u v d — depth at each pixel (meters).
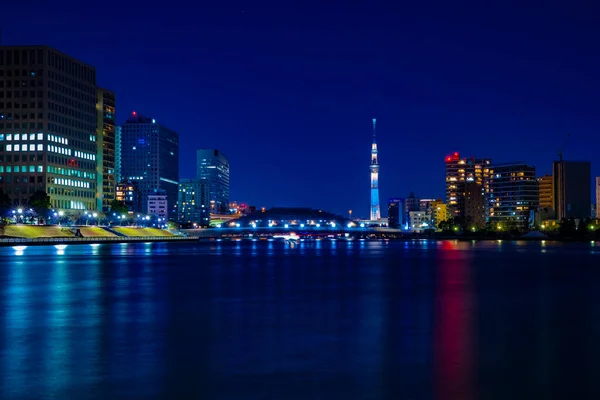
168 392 35.91
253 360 43.62
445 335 53.09
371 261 173.62
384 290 90.62
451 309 69.50
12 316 63.41
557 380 38.38
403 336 52.62
